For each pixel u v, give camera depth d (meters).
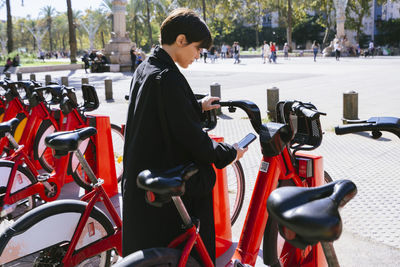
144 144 1.86
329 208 1.07
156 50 1.93
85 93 4.30
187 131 1.78
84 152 4.21
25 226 2.19
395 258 3.00
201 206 1.94
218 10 63.75
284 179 2.27
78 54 95.25
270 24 77.94
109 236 2.48
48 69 28.59
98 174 4.25
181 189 1.50
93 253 2.40
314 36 71.12
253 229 2.14
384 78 15.94
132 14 72.62
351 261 2.97
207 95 2.51
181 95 1.78
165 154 1.86
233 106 2.42
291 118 2.24
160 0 66.75
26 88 4.50
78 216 2.37
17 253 2.17
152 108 1.83
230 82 15.89
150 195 1.52
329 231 1.01
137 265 1.60
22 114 4.95
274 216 1.11
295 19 58.38
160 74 1.80
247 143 2.11
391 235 3.33
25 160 3.62
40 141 4.66
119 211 3.98
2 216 3.32
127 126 1.97
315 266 2.46
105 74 24.19
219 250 3.06
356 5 54.91
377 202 4.00
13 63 30.36
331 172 5.00
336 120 8.04
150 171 1.52
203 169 1.90
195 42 1.92
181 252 1.72
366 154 5.71
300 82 15.16
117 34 27.11
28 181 3.57
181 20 1.87
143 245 1.92
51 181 3.71
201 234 1.94
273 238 2.31
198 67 26.55
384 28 65.38
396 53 55.81
